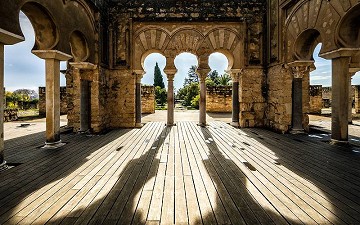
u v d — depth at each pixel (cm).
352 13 508
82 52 737
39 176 370
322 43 596
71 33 625
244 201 283
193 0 909
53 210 260
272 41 859
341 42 540
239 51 920
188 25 916
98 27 790
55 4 545
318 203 277
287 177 365
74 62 729
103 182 344
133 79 911
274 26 838
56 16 549
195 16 908
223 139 680
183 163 442
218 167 417
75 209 262
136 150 546
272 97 854
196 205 272
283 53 778
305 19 662
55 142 580
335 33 546
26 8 497
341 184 336
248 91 919
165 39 920
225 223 235
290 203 277
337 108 584
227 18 907
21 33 433
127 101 912
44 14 523
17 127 975
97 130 783
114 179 357
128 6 902
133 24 912
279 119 795
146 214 252
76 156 493
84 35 705
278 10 798
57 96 584
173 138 696
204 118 952
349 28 536
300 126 769
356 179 356
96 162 448
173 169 406
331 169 404
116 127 914
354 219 241
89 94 788
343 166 421
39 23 537
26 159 470
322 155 497
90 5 741
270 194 303
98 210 260
